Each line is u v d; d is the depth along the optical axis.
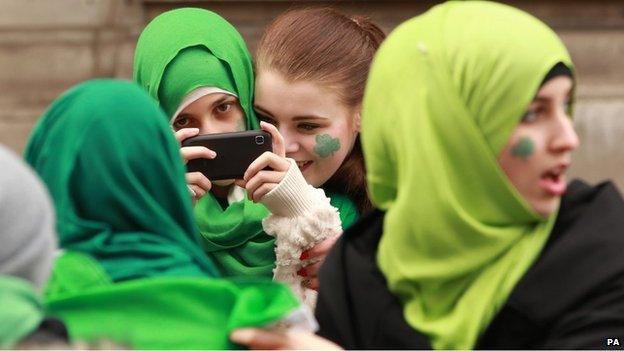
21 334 5.63
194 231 6.61
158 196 6.52
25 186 5.81
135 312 6.19
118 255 6.44
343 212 8.80
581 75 16.50
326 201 8.33
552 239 6.53
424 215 6.44
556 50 6.41
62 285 6.37
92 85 6.52
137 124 6.46
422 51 6.48
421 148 6.44
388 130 6.56
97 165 6.41
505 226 6.48
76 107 6.45
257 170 8.31
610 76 16.50
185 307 6.20
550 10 16.83
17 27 17.05
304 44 8.77
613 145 16.05
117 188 6.44
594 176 15.92
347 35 8.84
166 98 8.84
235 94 8.82
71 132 6.43
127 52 16.83
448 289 6.51
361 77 8.79
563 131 6.40
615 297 6.38
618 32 16.67
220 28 8.92
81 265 6.37
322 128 8.74
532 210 6.46
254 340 6.16
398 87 6.54
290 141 8.77
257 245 8.56
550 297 6.40
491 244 6.45
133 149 6.45
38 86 16.81
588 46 16.58
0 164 5.79
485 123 6.40
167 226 6.52
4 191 5.76
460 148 6.42
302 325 6.30
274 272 8.38
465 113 6.41
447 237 6.44
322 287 6.79
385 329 6.55
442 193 6.42
